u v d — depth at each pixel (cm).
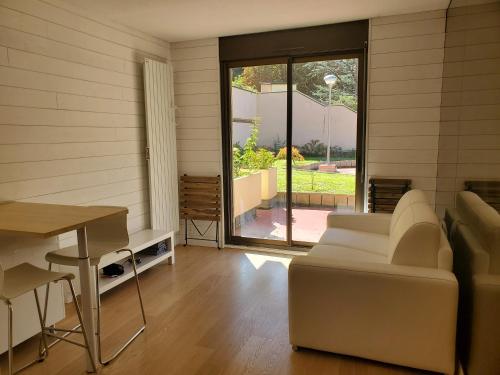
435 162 363
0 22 258
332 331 227
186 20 364
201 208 457
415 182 371
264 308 300
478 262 200
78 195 327
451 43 314
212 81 436
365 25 371
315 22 379
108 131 358
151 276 370
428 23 350
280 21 373
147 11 336
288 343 250
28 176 281
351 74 391
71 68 315
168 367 225
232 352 240
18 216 214
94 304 307
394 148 375
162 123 420
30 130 281
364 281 215
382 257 271
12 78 267
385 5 332
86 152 333
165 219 432
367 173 386
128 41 380
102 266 315
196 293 329
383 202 377
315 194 423
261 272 378
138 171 402
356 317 220
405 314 210
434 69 353
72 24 314
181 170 467
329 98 402
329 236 318
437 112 357
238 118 445
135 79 392
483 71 206
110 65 357
